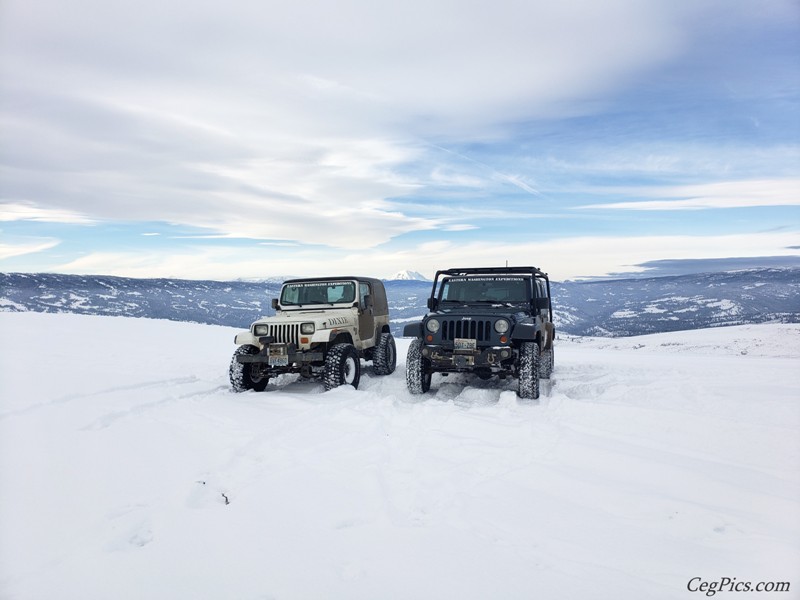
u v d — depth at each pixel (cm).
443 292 855
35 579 249
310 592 238
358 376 826
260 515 325
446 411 610
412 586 242
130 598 233
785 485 376
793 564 262
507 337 716
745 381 801
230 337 1720
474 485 379
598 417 565
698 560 269
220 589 241
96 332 1636
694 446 469
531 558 271
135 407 618
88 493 359
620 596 234
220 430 530
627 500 348
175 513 327
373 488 370
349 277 902
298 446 479
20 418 550
